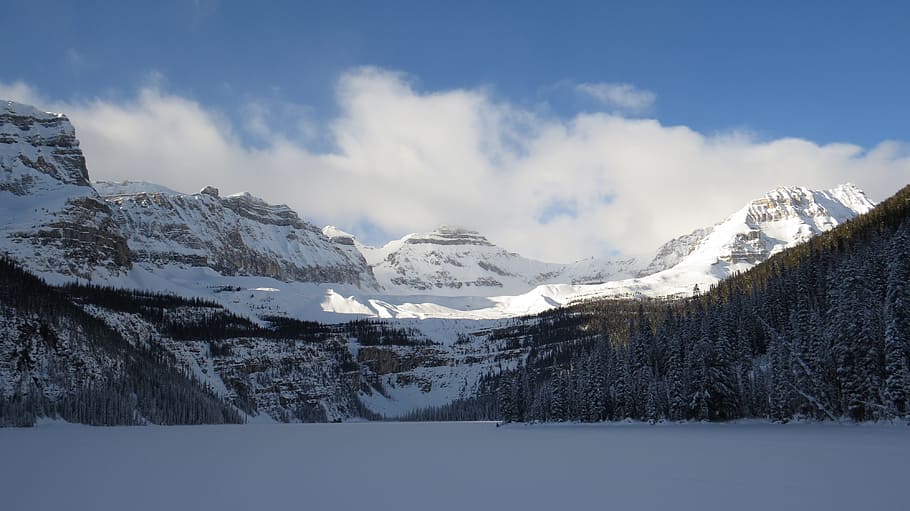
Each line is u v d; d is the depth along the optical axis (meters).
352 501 55.00
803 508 47.00
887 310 117.19
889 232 181.25
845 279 131.62
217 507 52.91
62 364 199.00
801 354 135.88
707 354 143.62
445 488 61.00
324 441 132.75
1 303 197.50
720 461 74.31
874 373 116.88
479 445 114.69
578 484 61.28
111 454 98.00
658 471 67.75
